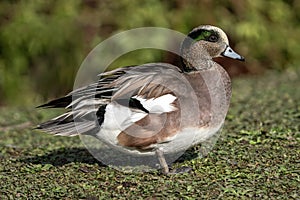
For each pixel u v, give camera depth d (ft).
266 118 42.91
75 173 31.37
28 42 63.46
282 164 31.32
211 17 65.21
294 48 69.10
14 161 34.30
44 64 63.36
